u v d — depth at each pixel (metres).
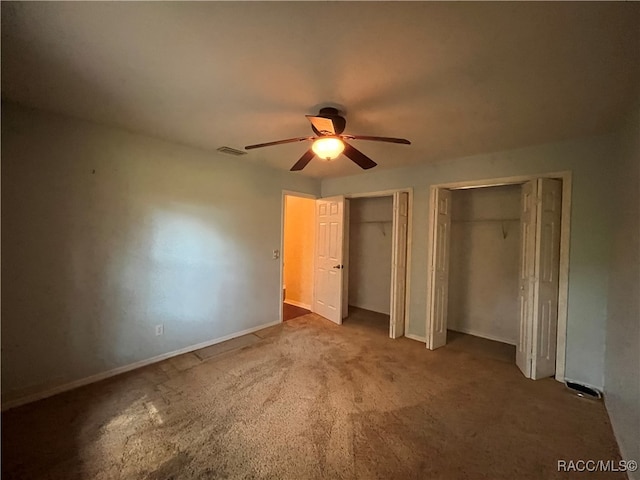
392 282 4.03
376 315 5.10
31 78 1.89
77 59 1.68
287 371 3.00
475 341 3.97
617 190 2.47
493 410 2.39
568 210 2.87
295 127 2.69
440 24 1.35
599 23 1.31
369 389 2.68
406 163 3.88
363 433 2.09
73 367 2.63
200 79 1.88
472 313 4.32
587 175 2.78
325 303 4.86
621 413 2.03
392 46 1.52
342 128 2.24
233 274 3.88
